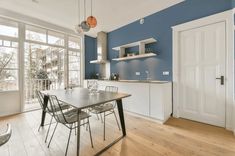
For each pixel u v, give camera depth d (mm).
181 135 2367
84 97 2090
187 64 3100
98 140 2209
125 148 1981
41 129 2627
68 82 4883
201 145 2041
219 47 2654
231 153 1837
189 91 3090
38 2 3070
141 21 3920
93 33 5242
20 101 3719
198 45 2928
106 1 3057
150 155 1810
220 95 2668
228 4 2508
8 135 1030
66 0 3002
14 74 3664
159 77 3586
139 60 4074
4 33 3477
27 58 4070
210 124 2809
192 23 2930
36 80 4285
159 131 2539
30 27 3977
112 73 4980
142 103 3248
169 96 3195
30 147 2000
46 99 2576
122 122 2363
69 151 1902
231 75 2488
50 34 4406
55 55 4645
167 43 3383
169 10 3330
